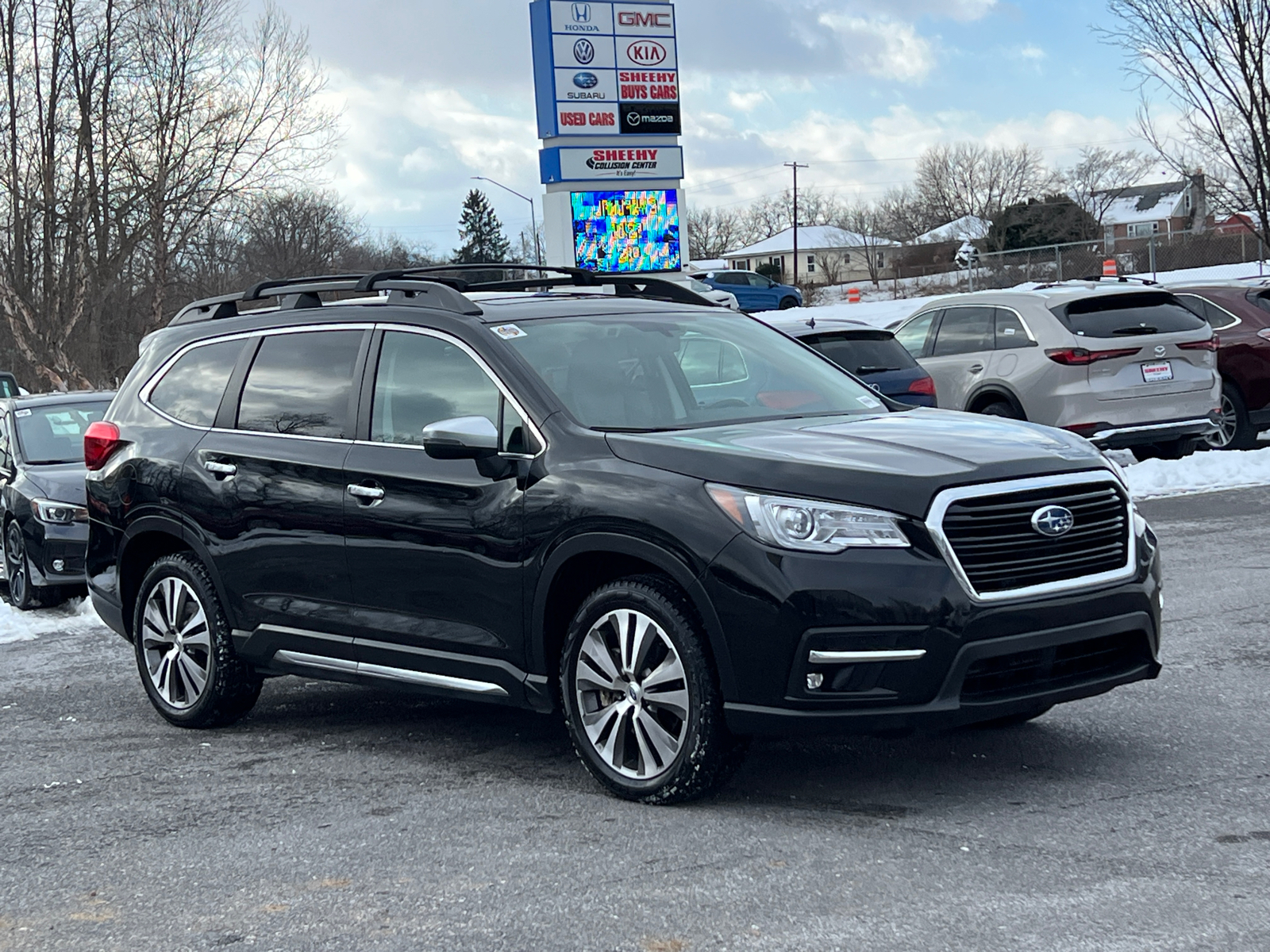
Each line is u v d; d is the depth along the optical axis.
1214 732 5.47
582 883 4.16
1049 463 4.82
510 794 5.18
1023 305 13.74
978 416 5.66
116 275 32.62
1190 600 8.14
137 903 4.21
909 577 4.48
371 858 4.52
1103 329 13.24
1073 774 5.04
